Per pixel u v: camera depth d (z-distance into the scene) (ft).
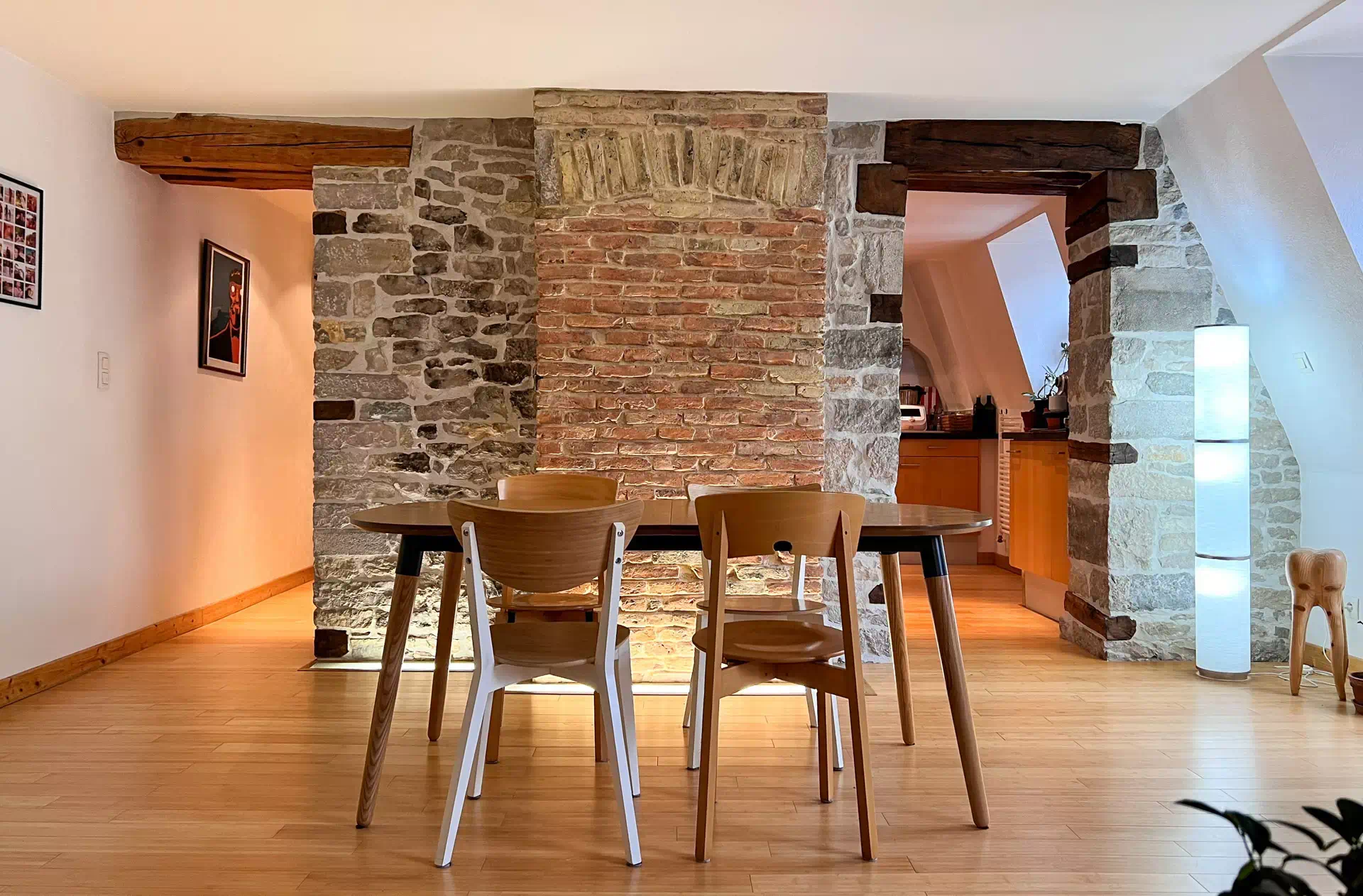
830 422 15.52
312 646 16.34
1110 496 15.61
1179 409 15.60
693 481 14.47
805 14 11.46
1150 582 15.70
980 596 22.04
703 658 10.74
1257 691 13.84
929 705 13.09
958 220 21.61
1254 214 14.05
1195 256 15.58
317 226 15.21
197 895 7.50
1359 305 12.96
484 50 12.59
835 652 8.79
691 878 7.89
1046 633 17.95
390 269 15.23
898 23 11.71
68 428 13.96
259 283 20.88
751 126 14.30
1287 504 15.70
